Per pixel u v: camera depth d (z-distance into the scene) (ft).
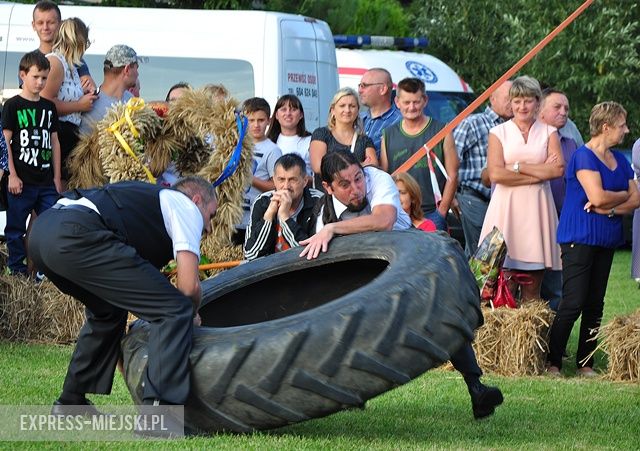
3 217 49.88
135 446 22.49
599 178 33.96
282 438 23.34
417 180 37.55
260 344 22.74
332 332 22.65
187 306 23.38
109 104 39.70
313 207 30.68
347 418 26.50
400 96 37.78
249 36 48.67
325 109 51.13
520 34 86.12
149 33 49.47
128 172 34.17
